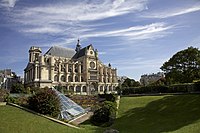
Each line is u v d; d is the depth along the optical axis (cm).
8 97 3462
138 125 3006
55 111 3164
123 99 5312
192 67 6519
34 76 11219
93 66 13762
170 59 6956
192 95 4472
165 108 3862
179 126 2688
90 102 5919
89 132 2614
